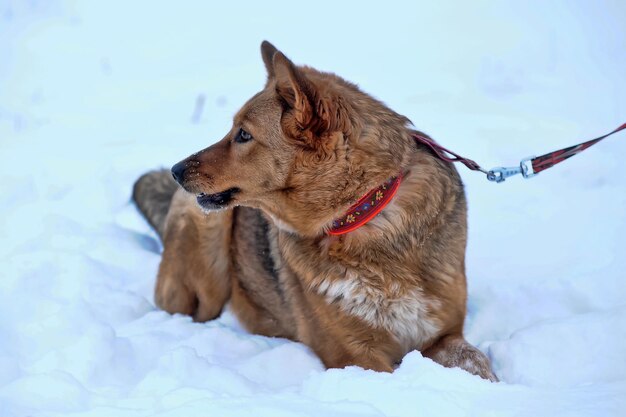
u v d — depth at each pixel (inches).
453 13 721.6
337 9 766.5
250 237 274.1
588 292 258.4
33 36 737.6
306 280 230.4
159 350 240.2
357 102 220.2
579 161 380.8
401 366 204.4
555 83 520.1
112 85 596.1
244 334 269.9
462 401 179.3
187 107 529.0
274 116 218.5
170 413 178.2
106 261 324.5
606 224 321.4
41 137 476.7
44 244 326.6
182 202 294.2
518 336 225.6
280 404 180.9
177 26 755.4
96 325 239.5
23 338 241.4
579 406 172.9
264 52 245.6
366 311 223.9
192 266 287.1
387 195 217.0
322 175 216.1
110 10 824.3
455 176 235.1
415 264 221.6
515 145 408.2
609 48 583.2
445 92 510.0
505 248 315.3
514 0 737.0
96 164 422.0
